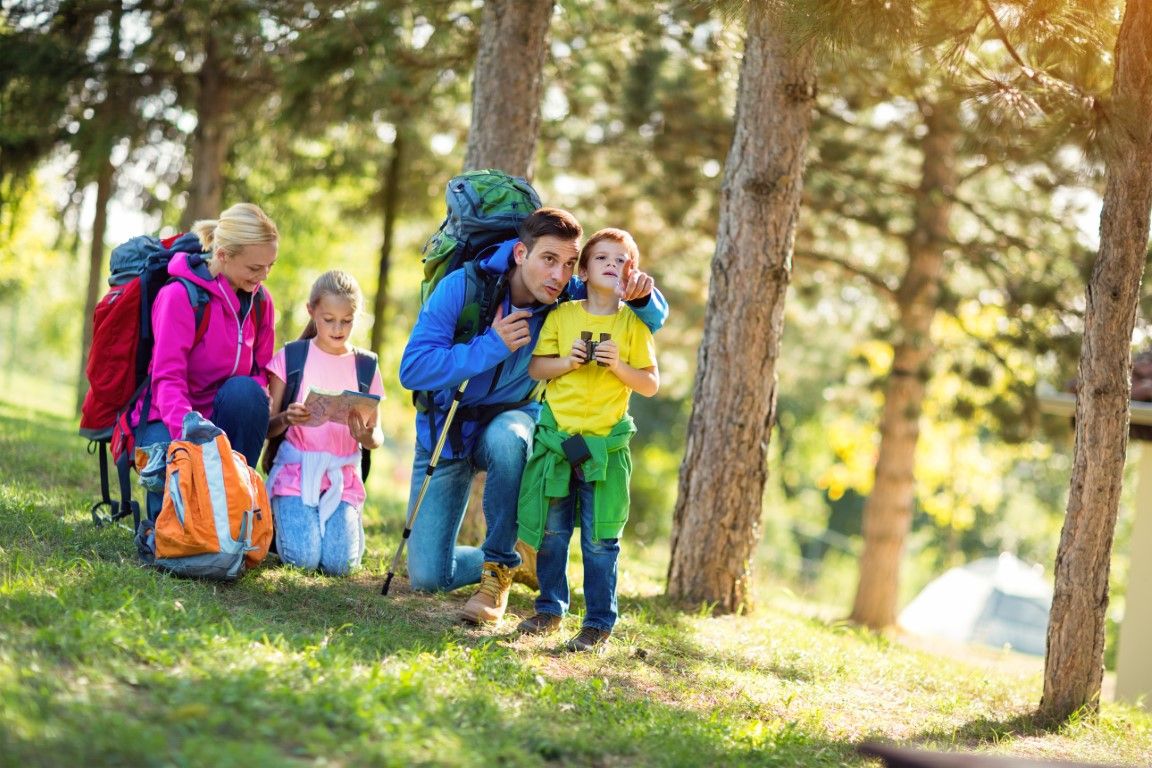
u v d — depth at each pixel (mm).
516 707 3740
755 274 6488
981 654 12648
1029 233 12547
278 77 10875
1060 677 5195
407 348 4660
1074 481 5191
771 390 6605
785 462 34375
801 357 17531
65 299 37281
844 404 16375
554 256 4539
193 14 10445
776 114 6461
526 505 4637
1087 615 5164
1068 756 4562
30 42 10633
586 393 4582
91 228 12812
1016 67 6090
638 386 4566
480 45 7168
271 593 4672
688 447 6668
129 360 4859
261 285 5148
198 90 11711
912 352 12617
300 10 9781
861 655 6230
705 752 3646
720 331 6566
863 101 11320
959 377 12367
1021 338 11922
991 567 20078
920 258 12320
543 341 4629
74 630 3455
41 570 4156
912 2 5008
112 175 12398
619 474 4625
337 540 5266
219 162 11766
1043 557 35938
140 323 4840
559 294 4684
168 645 3551
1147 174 5027
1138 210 5027
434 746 3121
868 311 14859
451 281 4723
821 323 16266
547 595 4820
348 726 3188
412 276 18766
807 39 4988
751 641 5855
